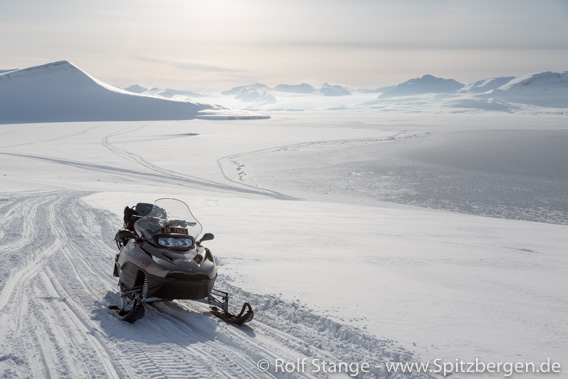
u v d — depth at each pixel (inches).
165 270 226.7
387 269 364.8
